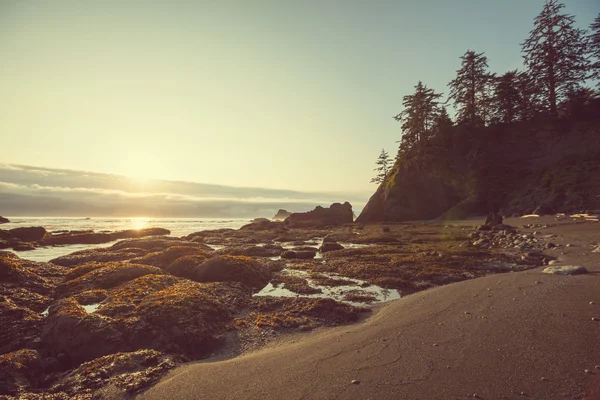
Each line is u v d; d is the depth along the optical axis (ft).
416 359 21.75
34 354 25.17
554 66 208.13
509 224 125.29
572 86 201.98
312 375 20.54
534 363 19.92
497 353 21.66
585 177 152.15
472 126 230.07
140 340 28.78
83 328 29.63
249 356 25.73
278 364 22.76
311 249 99.25
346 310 36.17
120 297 38.73
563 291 34.91
